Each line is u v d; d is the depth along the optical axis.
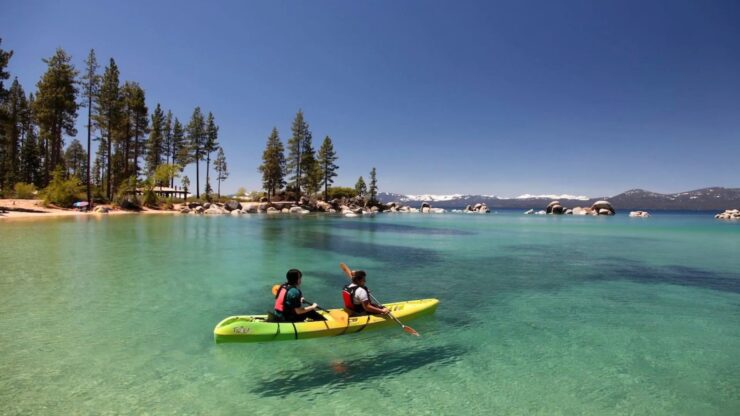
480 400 6.02
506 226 48.44
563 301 12.22
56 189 50.69
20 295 11.69
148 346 7.93
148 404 5.68
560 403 5.98
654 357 7.85
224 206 69.75
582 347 8.36
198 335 8.59
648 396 6.24
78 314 9.99
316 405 5.77
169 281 13.98
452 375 6.90
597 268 18.12
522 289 13.83
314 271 16.72
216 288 13.09
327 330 8.44
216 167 98.12
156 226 35.41
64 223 34.81
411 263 19.28
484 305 11.72
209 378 6.57
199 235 29.34
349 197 109.88
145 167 81.12
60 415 5.34
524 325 9.82
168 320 9.63
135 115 68.88
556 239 32.00
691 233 38.59
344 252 22.66
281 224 44.09
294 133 85.75
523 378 6.83
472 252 23.45
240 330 7.89
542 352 8.05
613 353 8.04
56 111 53.44
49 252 19.39
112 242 23.59
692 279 15.74
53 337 8.35
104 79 57.16
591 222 59.56
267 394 6.07
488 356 7.80
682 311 11.21
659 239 32.31
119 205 56.69
